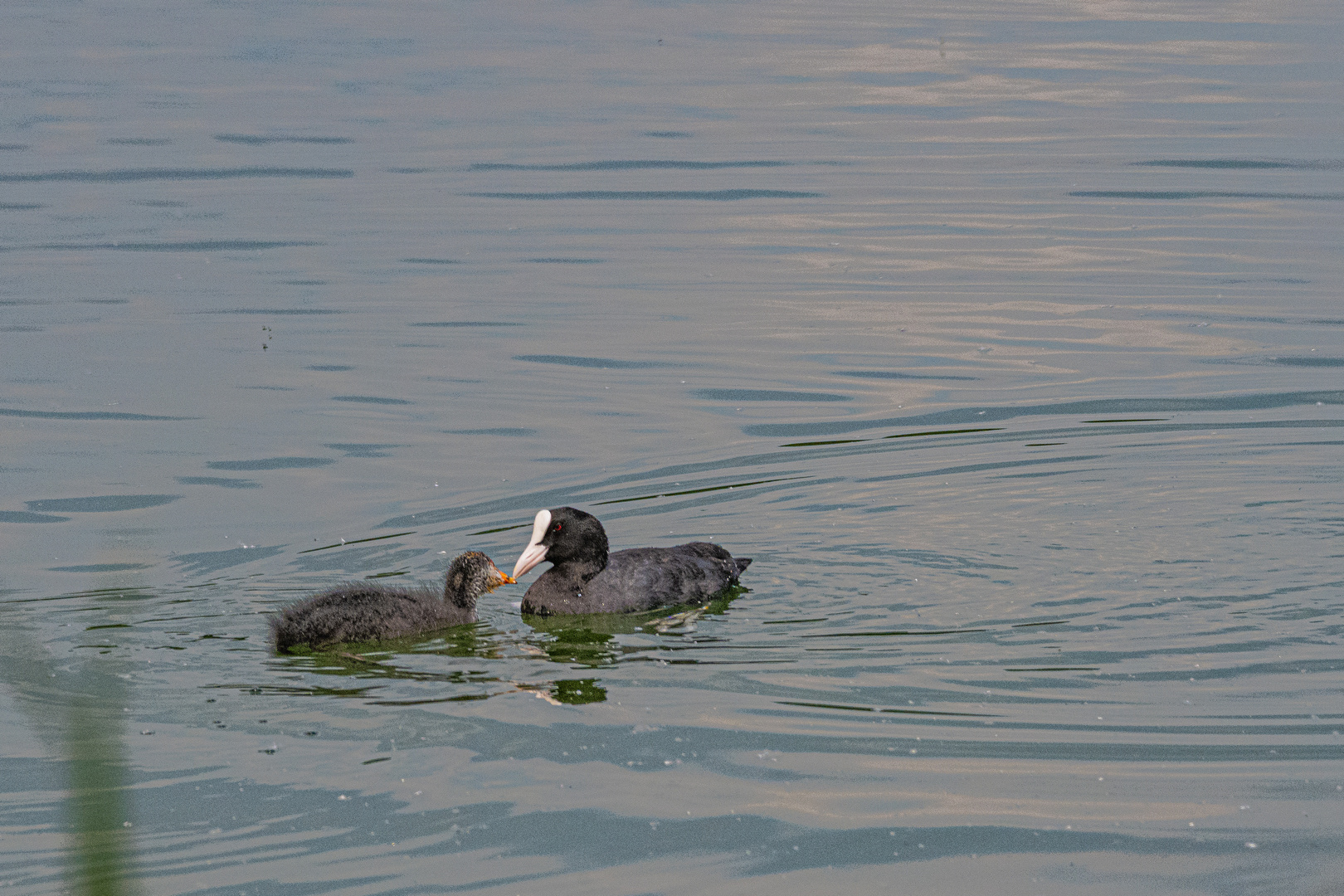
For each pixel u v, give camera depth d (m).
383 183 30.66
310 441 18.33
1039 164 31.72
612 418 19.09
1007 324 22.52
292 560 15.03
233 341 21.88
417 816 10.15
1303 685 11.84
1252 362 20.66
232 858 9.65
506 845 9.82
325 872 9.51
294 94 38.62
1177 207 28.55
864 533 15.56
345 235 27.25
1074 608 13.45
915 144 33.53
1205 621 13.09
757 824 10.03
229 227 27.62
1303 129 33.94
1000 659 12.43
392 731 11.35
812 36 46.22
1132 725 11.24
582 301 23.75
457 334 22.30
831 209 28.84
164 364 20.91
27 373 20.52
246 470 17.42
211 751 11.01
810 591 14.12
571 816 10.14
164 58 43.16
